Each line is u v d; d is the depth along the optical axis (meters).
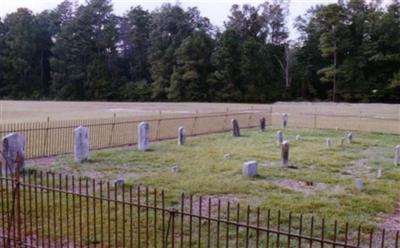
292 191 12.30
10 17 85.12
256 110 49.72
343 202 11.14
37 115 42.94
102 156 17.98
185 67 73.50
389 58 63.62
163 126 32.56
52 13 88.75
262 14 82.38
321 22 69.94
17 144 13.27
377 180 14.20
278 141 23.06
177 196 11.31
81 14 81.62
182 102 71.81
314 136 27.28
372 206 10.85
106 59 81.25
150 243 7.77
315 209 10.40
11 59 81.69
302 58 74.94
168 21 80.75
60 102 69.56
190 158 17.73
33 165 15.66
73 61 80.75
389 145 23.53
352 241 8.27
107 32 82.38
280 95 73.25
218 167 15.66
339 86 67.69
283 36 81.38
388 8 68.56
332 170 15.81
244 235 8.32
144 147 20.16
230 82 71.44
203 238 8.10
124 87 78.81
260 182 13.37
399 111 49.66
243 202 10.93
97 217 9.12
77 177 13.55
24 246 7.22
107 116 41.56
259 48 73.12
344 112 48.69
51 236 7.99
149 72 83.44
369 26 66.25
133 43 86.25
